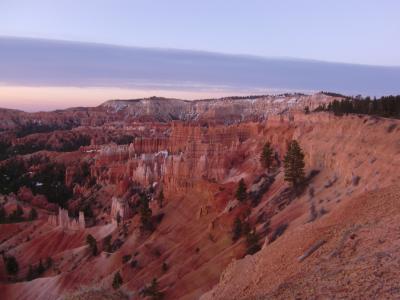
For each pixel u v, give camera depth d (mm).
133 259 89562
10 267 110438
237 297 31297
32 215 149750
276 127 127188
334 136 85562
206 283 67125
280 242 36688
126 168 173375
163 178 144625
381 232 26750
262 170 105938
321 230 32594
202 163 129375
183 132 171375
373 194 34281
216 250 78812
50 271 106125
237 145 136625
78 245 119375
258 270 34156
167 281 75750
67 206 169250
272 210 79188
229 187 105312
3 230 135875
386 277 20844
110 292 33625
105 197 165000
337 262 25203
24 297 90688
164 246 92875
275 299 22750
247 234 72688
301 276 25312
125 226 112938
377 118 78812
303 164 81500
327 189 73625
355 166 70000
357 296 19859
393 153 62688
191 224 98938
